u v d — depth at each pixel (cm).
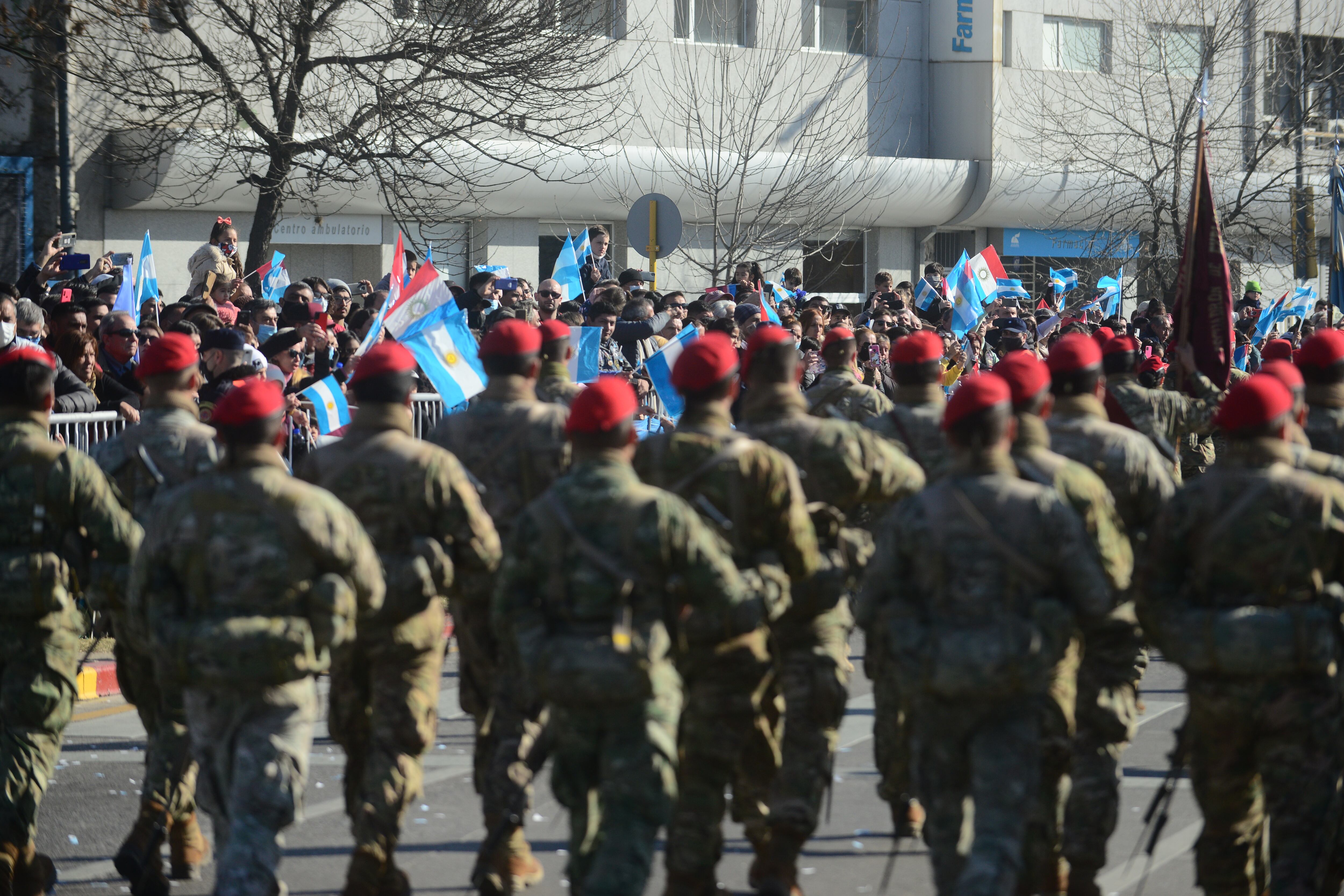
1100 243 4044
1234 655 597
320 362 1517
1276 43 4091
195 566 596
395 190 2578
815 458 741
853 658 1352
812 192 3456
